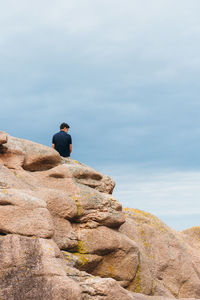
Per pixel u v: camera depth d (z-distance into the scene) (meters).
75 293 6.55
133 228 12.87
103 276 9.66
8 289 6.54
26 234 7.21
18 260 6.80
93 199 9.97
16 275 6.66
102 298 7.12
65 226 9.19
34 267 6.68
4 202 7.40
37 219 7.38
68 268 7.43
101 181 11.35
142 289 10.52
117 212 10.24
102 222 9.86
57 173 10.10
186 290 12.91
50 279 6.54
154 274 12.34
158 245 13.09
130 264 10.09
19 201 7.44
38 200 7.68
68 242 9.05
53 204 8.98
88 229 9.61
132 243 10.27
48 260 6.75
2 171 8.76
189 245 14.54
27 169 10.12
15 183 8.69
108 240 9.73
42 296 6.44
